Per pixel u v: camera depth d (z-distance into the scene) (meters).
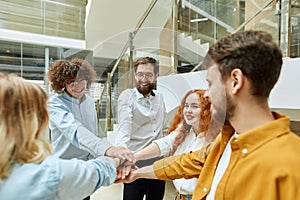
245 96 0.57
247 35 0.59
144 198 1.60
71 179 0.64
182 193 1.04
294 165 0.48
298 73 1.50
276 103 1.63
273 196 0.48
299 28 2.26
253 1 2.78
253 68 0.55
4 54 4.19
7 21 4.01
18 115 0.59
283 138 0.53
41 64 4.55
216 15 3.28
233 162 0.59
